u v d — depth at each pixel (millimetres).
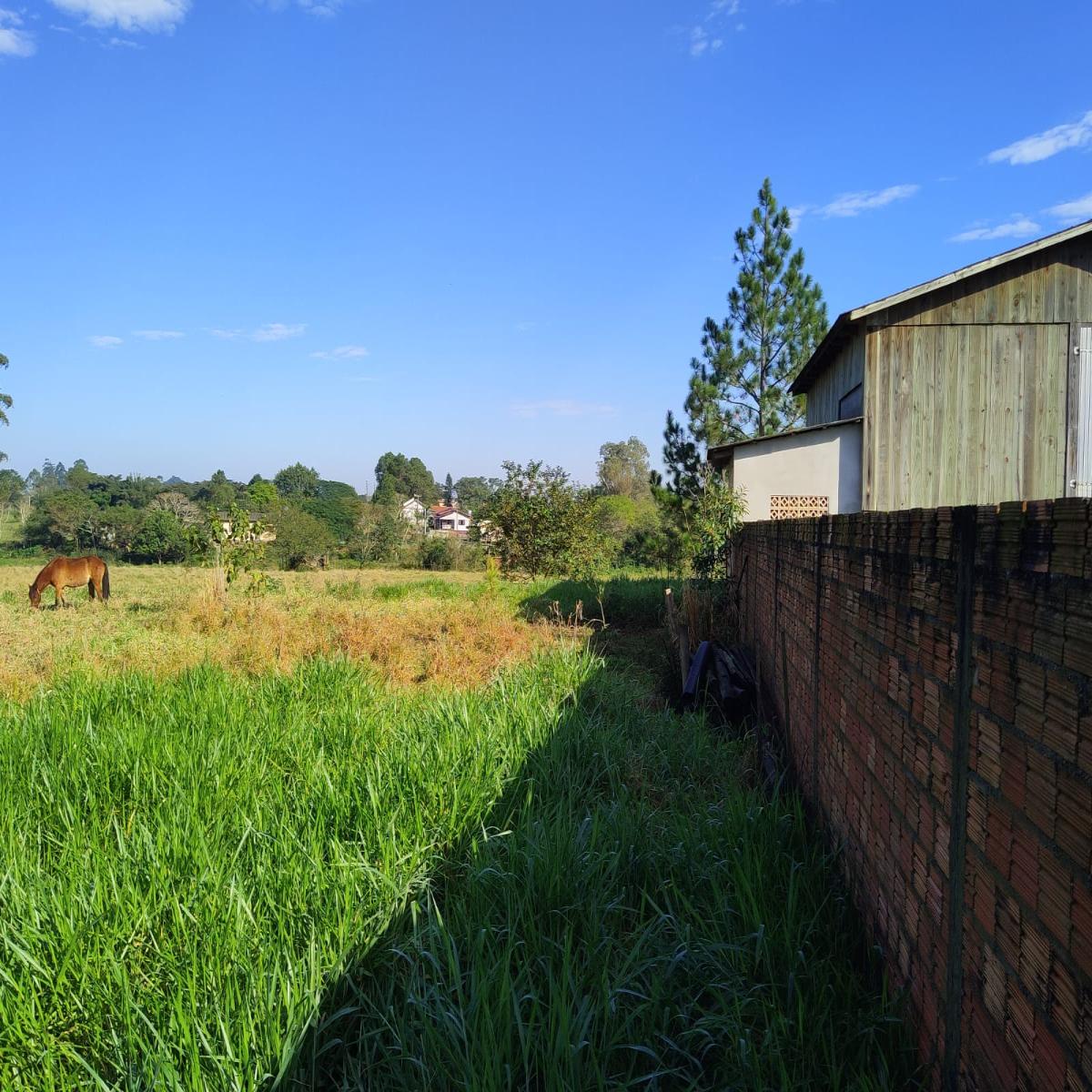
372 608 13734
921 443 11078
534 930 3166
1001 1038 1770
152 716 6148
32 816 4441
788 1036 2566
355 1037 2842
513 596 16422
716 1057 2678
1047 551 1529
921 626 2391
